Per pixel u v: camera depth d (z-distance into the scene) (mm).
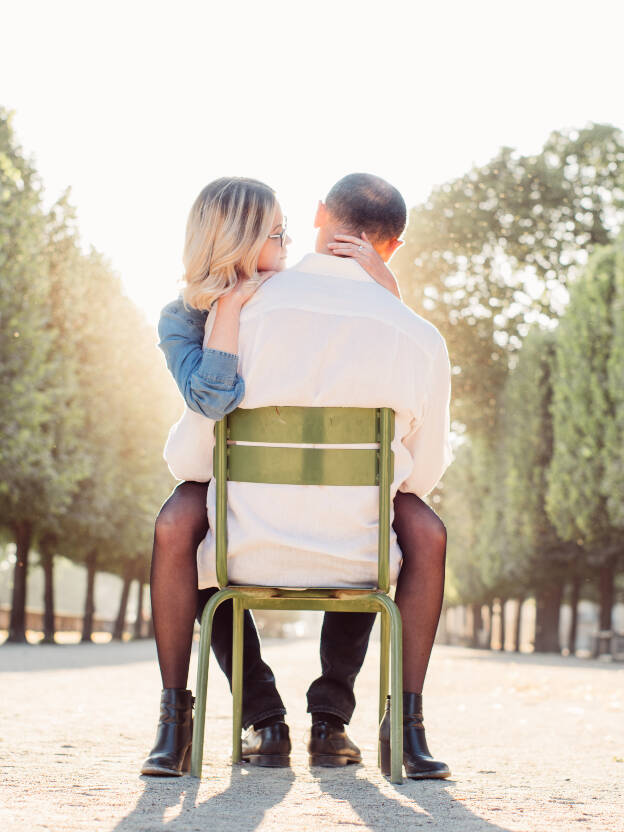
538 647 34438
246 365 2590
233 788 2410
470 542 36969
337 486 2600
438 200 31000
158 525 2678
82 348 24875
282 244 2758
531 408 29203
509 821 2047
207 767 2830
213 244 2615
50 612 28078
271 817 2012
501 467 31094
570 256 31156
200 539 2713
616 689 8836
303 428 2594
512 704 6645
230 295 2602
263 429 2600
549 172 30828
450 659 20266
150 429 27484
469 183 31109
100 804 2117
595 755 3486
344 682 3064
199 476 2740
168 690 2641
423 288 31047
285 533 2590
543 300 31203
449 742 3965
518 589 35188
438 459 2760
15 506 23531
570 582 32781
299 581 2607
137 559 34188
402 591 2709
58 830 1811
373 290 2656
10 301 19969
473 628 46625
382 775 2742
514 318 30938
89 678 8766
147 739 3666
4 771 2602
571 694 7961
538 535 29203
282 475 2592
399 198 2910
